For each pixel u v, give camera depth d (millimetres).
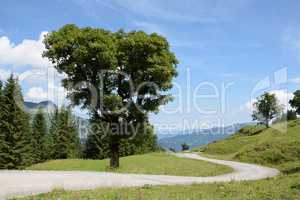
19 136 74750
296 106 166625
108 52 36938
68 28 39531
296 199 16344
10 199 16016
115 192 18172
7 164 73000
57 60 40062
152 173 36500
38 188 19719
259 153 75188
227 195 17781
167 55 40094
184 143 171625
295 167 50594
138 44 38125
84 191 18453
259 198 16688
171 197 16984
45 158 102125
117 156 42625
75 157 105312
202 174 39344
